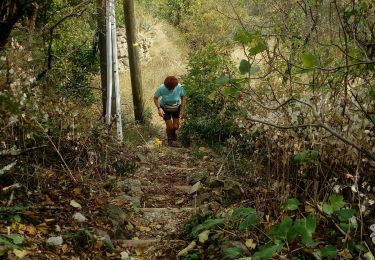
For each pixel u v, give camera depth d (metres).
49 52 5.85
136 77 13.03
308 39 4.18
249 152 6.77
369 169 3.83
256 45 2.92
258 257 2.76
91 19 10.09
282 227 2.80
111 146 6.95
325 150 4.03
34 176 4.62
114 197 5.50
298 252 3.54
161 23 23.00
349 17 3.86
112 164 6.52
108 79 8.95
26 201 4.23
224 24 14.77
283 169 4.30
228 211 4.54
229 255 3.54
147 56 20.89
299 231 2.71
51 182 4.87
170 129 10.24
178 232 4.69
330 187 3.91
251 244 3.80
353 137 3.80
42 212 4.21
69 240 3.89
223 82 2.88
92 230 4.22
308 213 3.86
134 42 13.02
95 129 6.46
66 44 9.54
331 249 3.08
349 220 3.23
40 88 5.54
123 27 19.33
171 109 10.16
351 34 3.72
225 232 4.14
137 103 13.14
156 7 24.05
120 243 4.37
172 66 20.69
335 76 3.89
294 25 5.21
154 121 15.26
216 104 9.89
